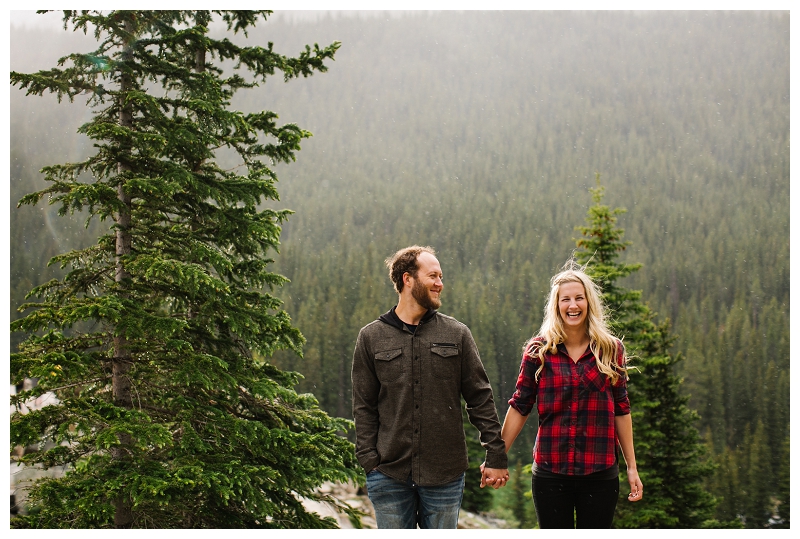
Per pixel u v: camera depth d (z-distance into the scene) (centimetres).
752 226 11762
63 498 475
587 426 354
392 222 12912
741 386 5475
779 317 7012
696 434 1151
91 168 610
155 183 562
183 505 575
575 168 17050
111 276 629
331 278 7544
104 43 606
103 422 509
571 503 358
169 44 628
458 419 360
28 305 539
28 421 487
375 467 355
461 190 15100
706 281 9188
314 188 14812
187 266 547
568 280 366
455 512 354
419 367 356
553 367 361
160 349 598
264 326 638
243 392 657
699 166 16775
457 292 7094
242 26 666
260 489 580
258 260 671
